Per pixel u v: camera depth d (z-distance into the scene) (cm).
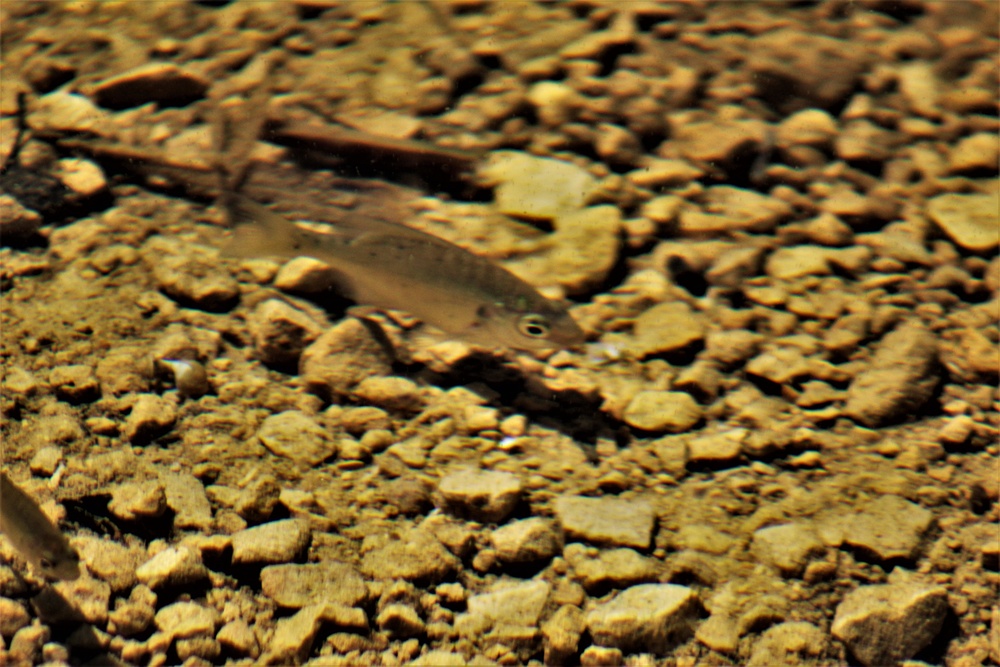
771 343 546
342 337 522
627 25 743
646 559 437
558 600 422
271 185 629
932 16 761
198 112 681
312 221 604
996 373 533
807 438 498
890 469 486
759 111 683
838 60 721
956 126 678
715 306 566
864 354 540
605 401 516
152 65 705
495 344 494
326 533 439
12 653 380
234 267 569
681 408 509
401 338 539
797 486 478
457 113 678
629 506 459
